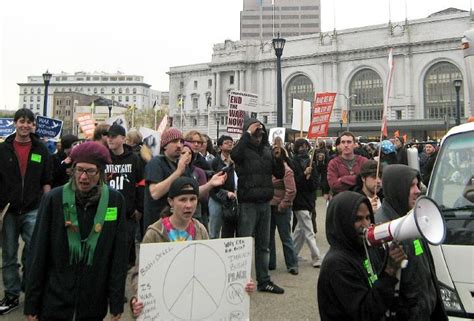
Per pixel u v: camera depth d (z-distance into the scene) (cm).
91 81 18100
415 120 7019
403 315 254
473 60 669
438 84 7375
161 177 497
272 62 8881
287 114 8750
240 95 1008
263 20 13938
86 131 1571
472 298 398
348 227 256
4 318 538
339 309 255
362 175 474
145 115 8500
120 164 615
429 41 7294
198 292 311
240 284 328
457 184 476
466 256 409
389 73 608
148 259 296
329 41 8306
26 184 576
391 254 227
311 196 804
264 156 625
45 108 2919
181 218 347
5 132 1712
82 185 322
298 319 532
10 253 572
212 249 318
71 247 320
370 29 7881
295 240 829
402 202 303
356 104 8069
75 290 320
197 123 10375
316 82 8394
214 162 797
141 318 293
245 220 619
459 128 528
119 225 341
